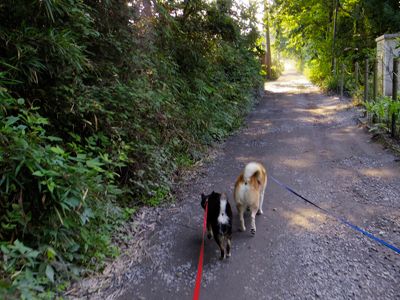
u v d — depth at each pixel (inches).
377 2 575.2
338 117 406.0
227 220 132.5
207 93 363.3
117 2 194.4
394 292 110.3
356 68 512.4
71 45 136.6
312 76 941.8
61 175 112.5
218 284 119.7
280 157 268.1
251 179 152.3
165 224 165.0
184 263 132.8
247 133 363.9
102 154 164.2
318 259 130.7
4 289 85.7
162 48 291.0
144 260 135.0
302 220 162.7
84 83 175.2
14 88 136.6
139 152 186.4
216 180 225.3
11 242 105.3
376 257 129.6
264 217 168.7
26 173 112.1
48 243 114.5
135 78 207.9
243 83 534.9
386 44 409.1
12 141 106.5
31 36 129.0
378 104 307.1
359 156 252.2
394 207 168.2
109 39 186.9
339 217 162.6
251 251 139.3
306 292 112.9
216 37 381.7
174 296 114.3
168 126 232.8
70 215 118.1
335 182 206.7
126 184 182.2
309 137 326.0
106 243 134.8
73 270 116.3
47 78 148.1
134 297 113.7
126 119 181.9
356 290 112.3
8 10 132.3
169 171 216.2
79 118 155.5
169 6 300.4
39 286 100.2
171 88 275.9
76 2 156.7
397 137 272.8
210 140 308.2
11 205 111.7
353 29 692.1
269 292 114.0
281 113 477.4
